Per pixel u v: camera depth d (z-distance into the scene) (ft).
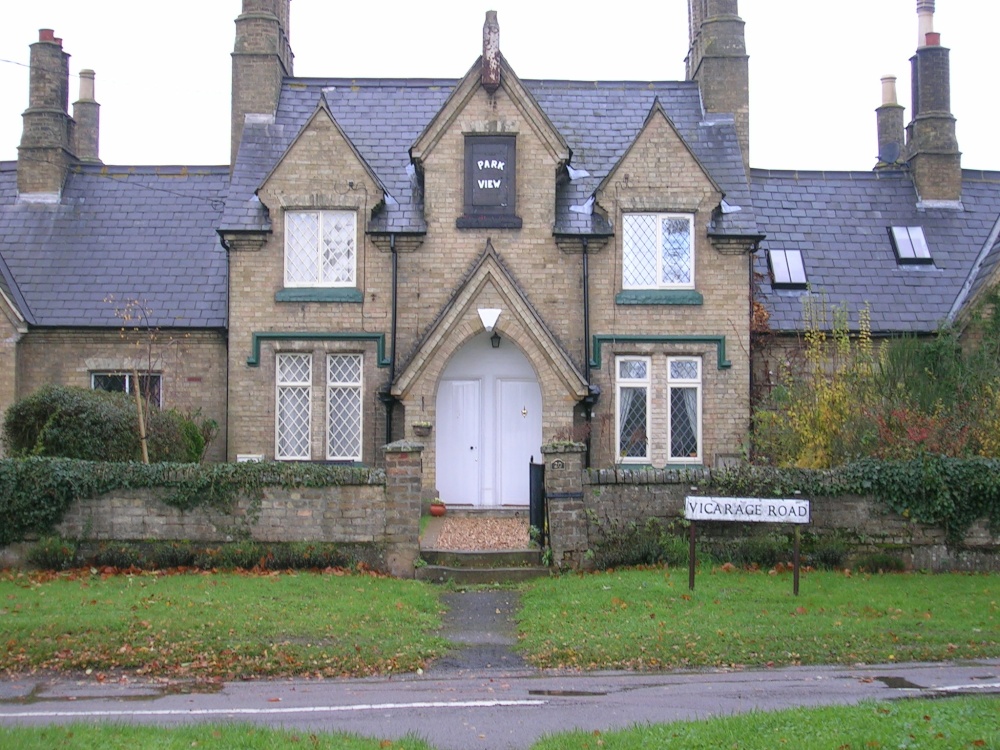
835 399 62.54
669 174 73.72
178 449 64.64
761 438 70.23
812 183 88.22
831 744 26.91
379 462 71.77
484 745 29.32
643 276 74.13
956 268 83.51
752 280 77.92
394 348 72.90
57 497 53.88
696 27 86.99
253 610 44.73
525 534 62.08
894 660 39.75
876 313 79.61
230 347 73.00
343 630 42.60
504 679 37.70
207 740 28.22
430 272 73.41
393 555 54.70
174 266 79.61
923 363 64.59
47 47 84.58
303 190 73.20
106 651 39.60
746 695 34.53
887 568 55.11
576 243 73.20
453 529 64.59
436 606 48.37
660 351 73.67
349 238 73.97
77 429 58.08
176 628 41.88
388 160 77.87
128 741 28.14
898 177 89.56
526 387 74.64
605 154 78.84
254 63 80.94
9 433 59.67
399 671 38.86
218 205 83.97
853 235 85.10
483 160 73.72
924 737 27.22
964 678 36.73
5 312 74.95
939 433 59.00
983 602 47.83
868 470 56.13
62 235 81.46
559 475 55.77
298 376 73.82
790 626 43.29
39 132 84.02
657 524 55.98
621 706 33.40
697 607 46.26
